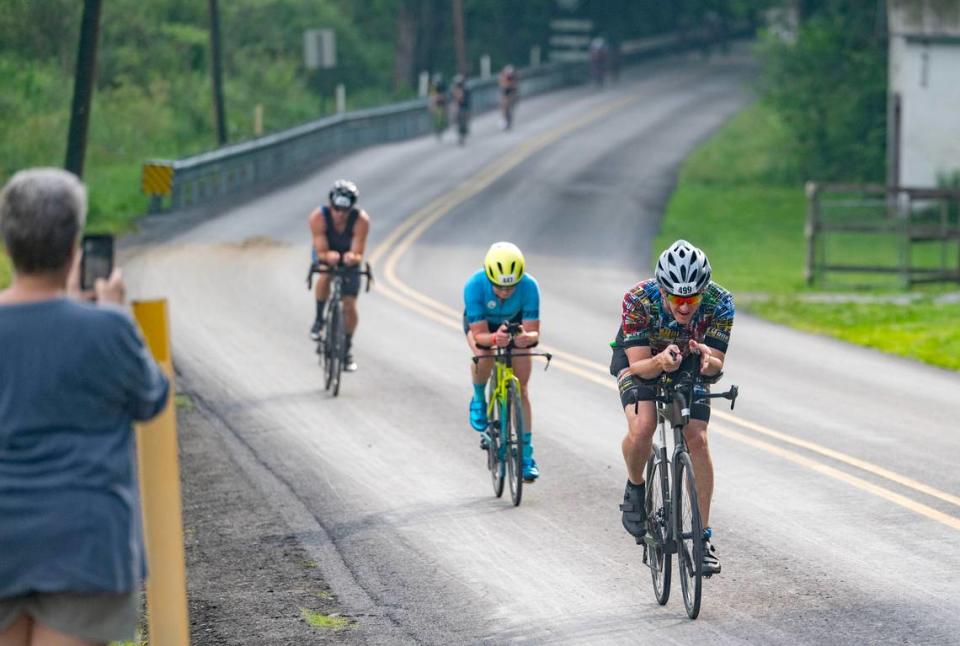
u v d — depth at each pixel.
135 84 161.88
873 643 22.20
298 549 28.61
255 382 48.69
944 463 35.91
